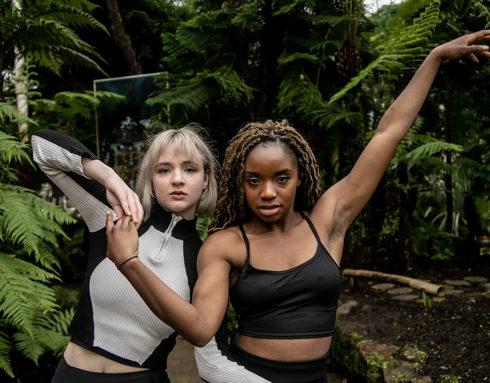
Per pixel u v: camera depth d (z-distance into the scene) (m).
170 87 4.06
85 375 1.19
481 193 5.27
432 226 5.63
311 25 4.07
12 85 4.06
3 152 2.04
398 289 3.62
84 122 5.13
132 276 0.79
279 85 4.27
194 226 1.38
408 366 2.15
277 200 0.99
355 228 4.24
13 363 2.29
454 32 4.14
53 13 2.44
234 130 4.43
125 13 5.82
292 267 1.04
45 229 2.45
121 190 1.05
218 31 3.81
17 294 1.89
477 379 1.89
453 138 5.35
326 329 1.05
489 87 4.57
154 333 1.22
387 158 1.14
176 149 1.23
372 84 4.57
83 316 1.23
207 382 1.07
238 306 1.06
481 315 2.70
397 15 3.42
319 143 4.18
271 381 0.99
